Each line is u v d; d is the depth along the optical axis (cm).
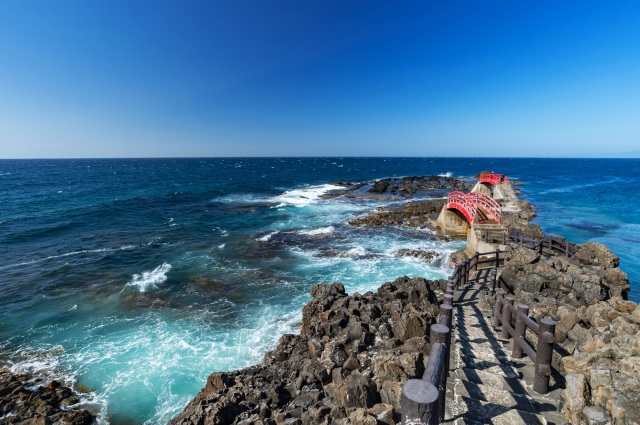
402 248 2611
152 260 2428
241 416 817
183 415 910
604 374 522
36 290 1916
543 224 3444
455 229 2952
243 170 13988
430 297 1384
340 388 768
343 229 3259
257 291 1889
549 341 600
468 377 673
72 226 3506
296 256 2486
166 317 1611
